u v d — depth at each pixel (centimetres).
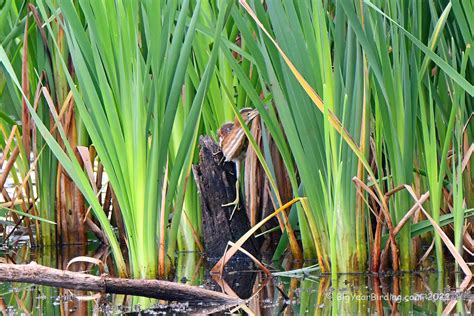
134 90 978
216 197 1195
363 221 1066
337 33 1024
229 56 1050
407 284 994
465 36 999
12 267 851
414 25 1037
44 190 1350
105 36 969
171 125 1016
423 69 1024
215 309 875
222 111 1230
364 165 1020
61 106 1302
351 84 1017
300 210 1178
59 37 1275
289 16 1008
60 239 1374
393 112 1021
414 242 1119
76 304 916
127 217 1017
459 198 1042
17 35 1219
